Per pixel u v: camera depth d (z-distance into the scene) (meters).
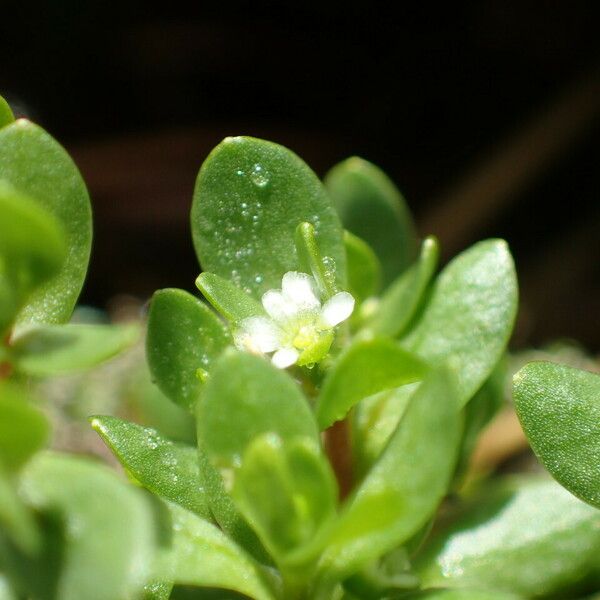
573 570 0.06
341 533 0.05
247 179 0.06
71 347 0.05
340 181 0.07
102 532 0.05
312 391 0.05
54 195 0.05
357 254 0.06
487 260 0.06
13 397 0.05
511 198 0.09
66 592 0.05
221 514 0.05
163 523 0.05
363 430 0.06
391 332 0.06
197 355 0.05
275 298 0.05
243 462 0.05
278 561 0.05
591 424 0.05
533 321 0.09
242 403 0.05
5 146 0.05
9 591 0.05
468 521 0.06
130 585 0.05
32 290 0.05
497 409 0.06
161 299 0.05
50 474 0.05
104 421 0.05
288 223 0.06
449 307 0.06
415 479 0.05
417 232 0.09
